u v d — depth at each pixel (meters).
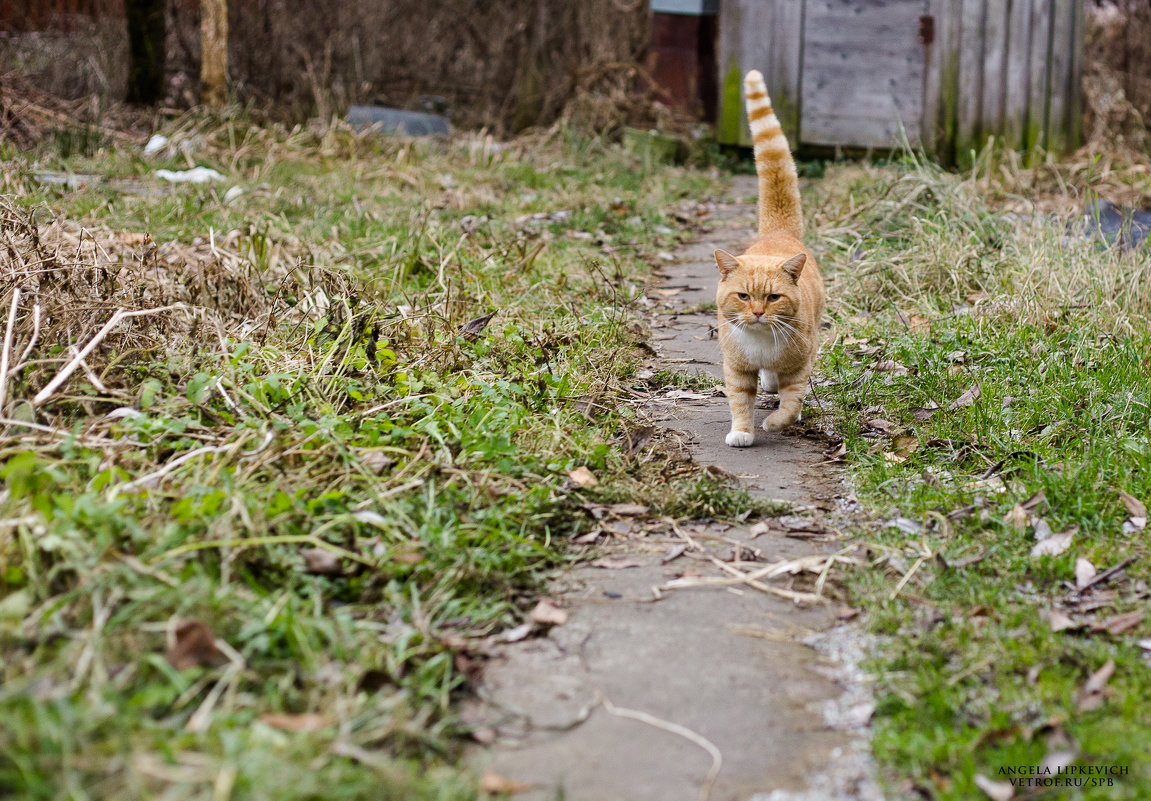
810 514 3.63
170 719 2.21
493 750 2.36
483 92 13.30
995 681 2.62
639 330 5.79
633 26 13.10
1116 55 13.28
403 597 2.84
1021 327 5.43
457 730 2.39
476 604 2.89
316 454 3.36
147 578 2.59
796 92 11.74
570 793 2.24
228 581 2.71
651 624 2.92
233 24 12.72
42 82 11.64
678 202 9.88
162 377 3.94
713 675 2.68
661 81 12.81
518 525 3.30
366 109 11.83
